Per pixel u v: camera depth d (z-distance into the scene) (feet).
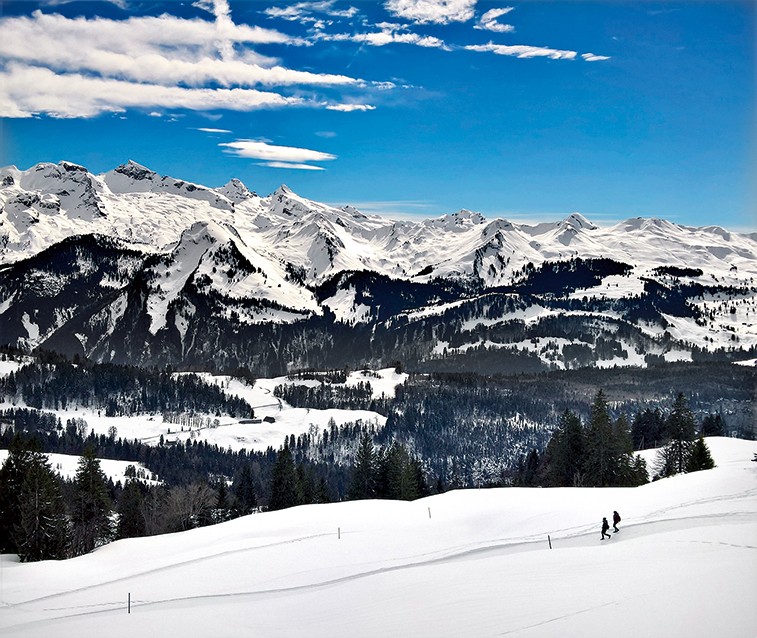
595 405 401.49
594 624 118.83
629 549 174.09
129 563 247.09
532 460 545.03
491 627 125.90
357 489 420.77
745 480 253.24
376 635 133.08
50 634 161.68
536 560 175.52
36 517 295.28
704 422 611.88
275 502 417.90
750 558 148.25
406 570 188.85
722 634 105.81
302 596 179.32
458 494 310.04
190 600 189.06
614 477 385.50
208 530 286.46
